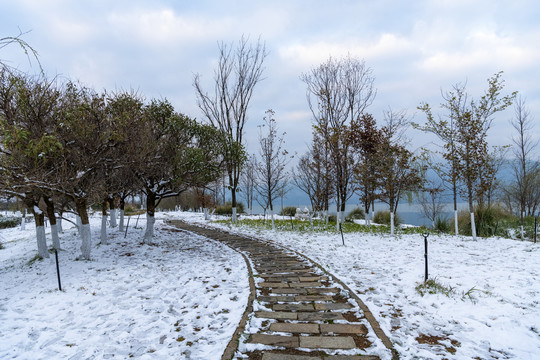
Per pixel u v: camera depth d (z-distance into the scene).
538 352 3.94
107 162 9.68
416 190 15.22
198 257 10.27
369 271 7.72
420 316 5.03
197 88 23.16
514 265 7.96
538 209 18.22
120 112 10.38
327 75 16.89
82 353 4.20
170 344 4.34
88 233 9.90
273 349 4.08
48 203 10.77
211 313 5.37
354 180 15.91
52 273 8.49
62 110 8.15
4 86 7.43
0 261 12.59
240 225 20.42
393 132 16.67
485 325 4.69
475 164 12.57
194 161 12.09
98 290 6.85
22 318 5.45
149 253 11.05
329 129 16.20
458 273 7.33
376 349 3.99
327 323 4.84
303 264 8.80
